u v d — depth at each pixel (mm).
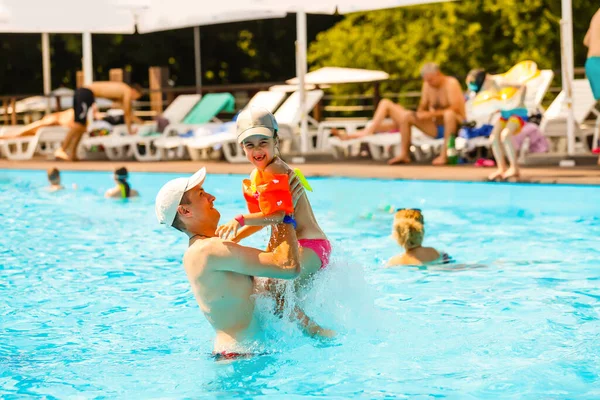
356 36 25422
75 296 5984
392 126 14508
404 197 10781
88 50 16828
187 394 3930
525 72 10172
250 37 30250
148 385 4070
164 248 7875
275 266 4105
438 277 6297
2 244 8125
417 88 25078
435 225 8789
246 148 4191
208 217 4227
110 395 3949
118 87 15969
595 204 9242
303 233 4426
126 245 8031
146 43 29469
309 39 29922
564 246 7457
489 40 23703
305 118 14930
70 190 12477
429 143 13320
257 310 4383
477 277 6277
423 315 5191
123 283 6391
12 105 20250
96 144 16109
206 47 30469
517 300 5555
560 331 4805
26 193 12180
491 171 11211
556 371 4098
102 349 4695
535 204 9719
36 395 3971
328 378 4070
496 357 4348
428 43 24359
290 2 13320
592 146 14102
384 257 7156
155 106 19766
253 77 31172
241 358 4297
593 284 5977
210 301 4254
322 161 14273
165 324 5211
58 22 15961
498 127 10203
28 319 5383
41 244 8109
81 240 8320
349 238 8164
